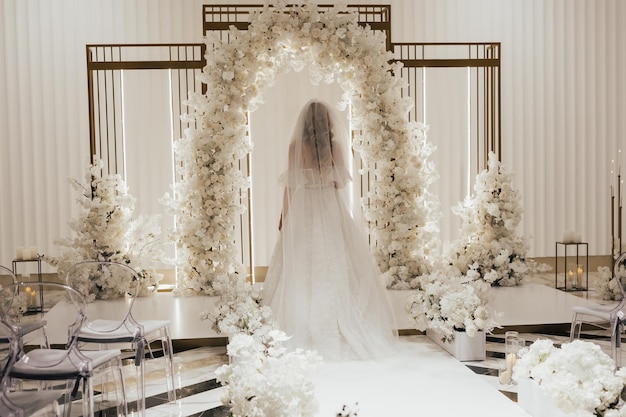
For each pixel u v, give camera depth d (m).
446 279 4.96
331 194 4.88
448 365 4.43
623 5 8.80
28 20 8.27
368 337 4.63
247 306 4.58
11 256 8.37
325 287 4.64
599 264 8.88
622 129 8.89
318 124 4.85
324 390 3.93
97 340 3.73
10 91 8.30
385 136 6.80
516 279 7.22
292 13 6.40
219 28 6.65
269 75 6.57
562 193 8.84
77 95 8.38
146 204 8.51
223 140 6.53
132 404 3.90
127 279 6.61
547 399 3.30
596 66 8.81
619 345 4.14
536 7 8.70
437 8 8.65
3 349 2.72
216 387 4.18
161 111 8.47
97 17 8.35
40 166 8.38
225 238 6.75
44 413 3.79
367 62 6.48
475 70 8.72
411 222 6.97
